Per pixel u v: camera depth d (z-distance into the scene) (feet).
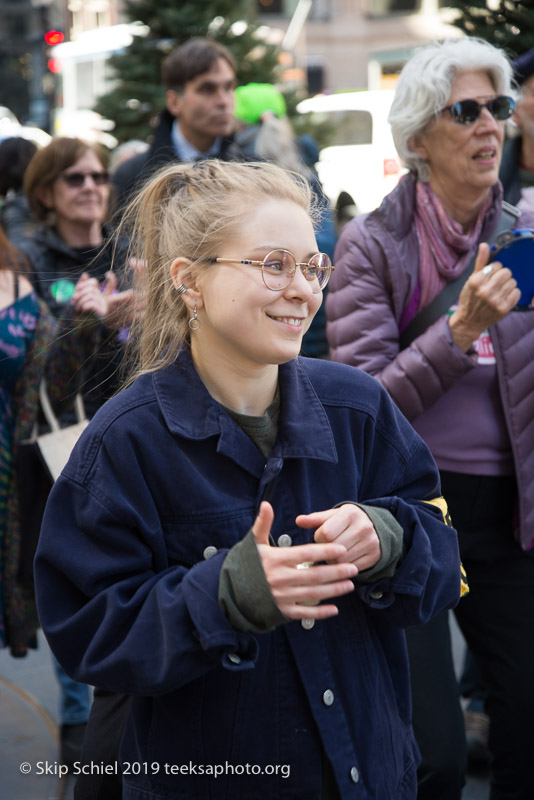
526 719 8.70
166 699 5.64
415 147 9.14
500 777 8.91
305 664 5.58
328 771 5.64
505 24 29.55
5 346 10.46
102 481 5.47
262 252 5.40
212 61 15.48
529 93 11.41
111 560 5.46
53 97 57.62
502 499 8.98
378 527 5.47
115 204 14.46
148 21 39.09
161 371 5.74
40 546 5.58
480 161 8.87
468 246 9.04
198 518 5.55
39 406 10.77
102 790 6.28
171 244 5.79
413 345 8.80
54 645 5.57
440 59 8.85
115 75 39.34
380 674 5.95
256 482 5.68
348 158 42.45
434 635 8.20
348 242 9.23
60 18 68.59
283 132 17.15
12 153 17.99
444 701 8.04
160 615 5.24
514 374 8.84
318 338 16.46
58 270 12.94
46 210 13.24
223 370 5.73
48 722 9.37
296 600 5.08
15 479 10.67
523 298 8.55
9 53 65.41
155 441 5.55
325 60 93.04
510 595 8.89
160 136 16.08
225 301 5.45
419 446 6.30
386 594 5.70
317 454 5.70
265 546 5.12
